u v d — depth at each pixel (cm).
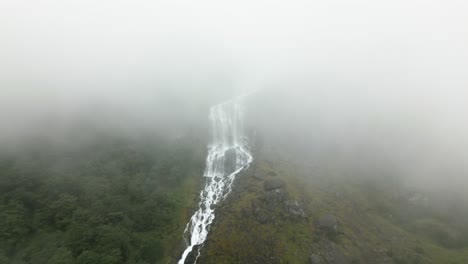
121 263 4534
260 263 4869
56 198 5166
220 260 5019
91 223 4856
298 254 5016
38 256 4166
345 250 5150
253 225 5750
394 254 5166
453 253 5459
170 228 5931
